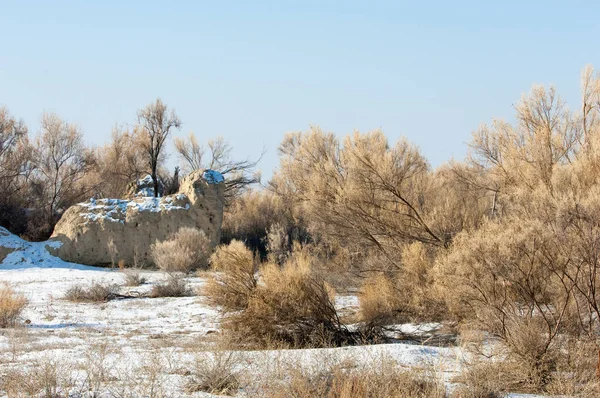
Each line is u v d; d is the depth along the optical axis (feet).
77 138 211.82
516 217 55.77
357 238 89.15
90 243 165.17
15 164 199.21
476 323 54.80
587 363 46.16
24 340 63.57
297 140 155.43
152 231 165.58
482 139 81.51
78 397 35.65
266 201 193.36
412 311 70.18
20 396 34.99
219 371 40.70
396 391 36.09
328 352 48.16
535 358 46.32
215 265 69.36
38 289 118.73
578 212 47.01
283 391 36.47
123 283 127.95
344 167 90.58
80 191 214.90
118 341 65.00
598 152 60.03
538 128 74.23
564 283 50.03
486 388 40.60
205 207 168.14
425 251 76.23
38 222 193.06
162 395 36.19
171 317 85.46
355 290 91.66
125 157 229.45
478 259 53.21
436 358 49.21
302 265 67.87
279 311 64.03
